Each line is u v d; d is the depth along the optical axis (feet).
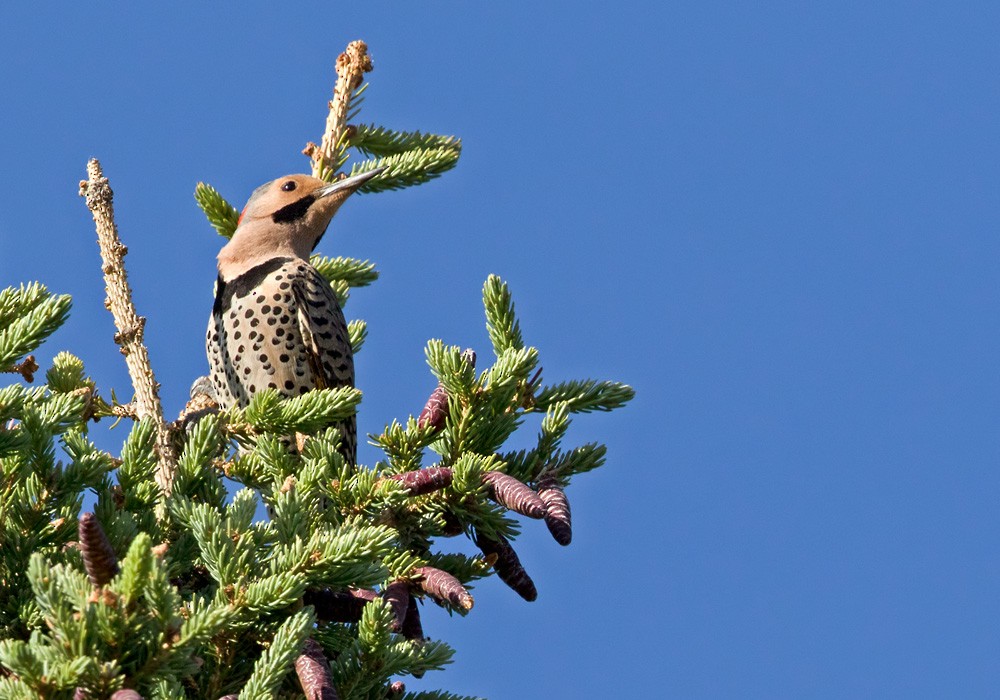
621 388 34.86
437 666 26.30
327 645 28.04
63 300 28.91
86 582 19.95
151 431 30.35
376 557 24.58
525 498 29.14
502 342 35.24
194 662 20.77
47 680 19.07
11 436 26.91
